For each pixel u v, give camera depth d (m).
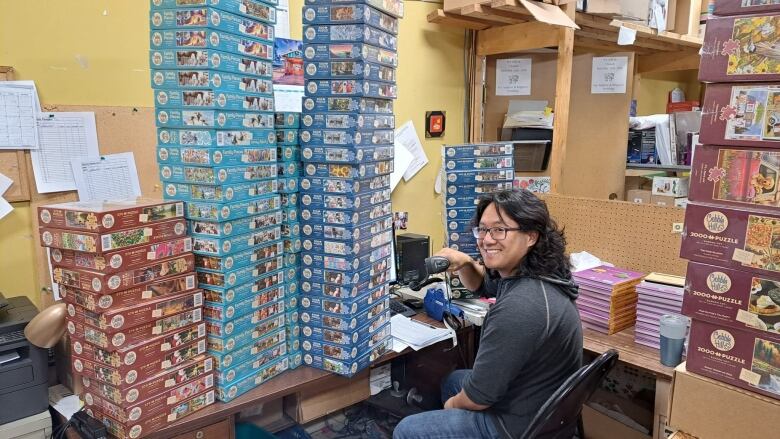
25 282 1.68
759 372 0.94
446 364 2.13
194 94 1.39
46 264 1.71
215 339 1.46
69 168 1.72
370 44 1.56
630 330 1.91
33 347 1.41
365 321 1.69
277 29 2.13
